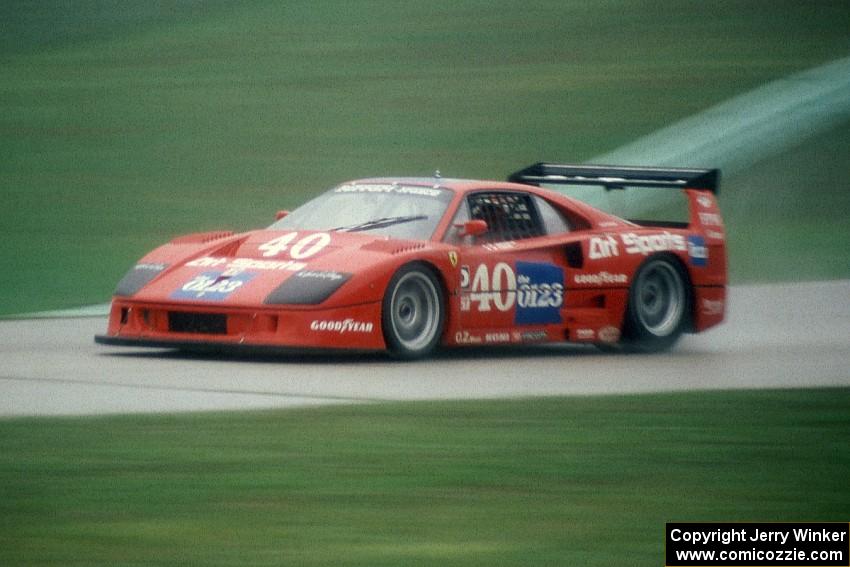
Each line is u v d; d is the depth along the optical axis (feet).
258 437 78.69
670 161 263.70
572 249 128.98
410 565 54.49
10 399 91.56
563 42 345.31
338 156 258.37
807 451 78.33
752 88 316.19
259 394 95.81
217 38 342.23
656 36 353.72
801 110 301.84
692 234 138.00
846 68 333.01
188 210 221.66
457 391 100.37
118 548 55.98
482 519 61.77
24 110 282.36
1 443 75.56
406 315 117.19
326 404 91.35
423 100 296.71
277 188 237.86
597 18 366.63
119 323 116.26
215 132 271.90
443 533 59.26
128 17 361.92
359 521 60.90
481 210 125.49
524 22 360.89
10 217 210.79
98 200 224.53
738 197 251.80
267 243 119.03
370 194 126.62
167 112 284.20
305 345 110.42
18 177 236.22
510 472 71.20
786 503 65.92
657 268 135.23
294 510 62.59
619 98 303.68
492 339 122.52
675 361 124.67
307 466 71.36
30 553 55.16
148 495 64.69
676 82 317.42
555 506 64.34
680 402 95.30
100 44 337.52
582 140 274.57
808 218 245.24
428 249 117.80
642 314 132.87
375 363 115.34
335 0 376.89
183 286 114.52
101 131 269.85
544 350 133.90
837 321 156.76
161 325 114.62
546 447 77.82
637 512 63.57
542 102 298.56
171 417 84.64
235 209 224.12
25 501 63.31
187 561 54.24
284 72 315.17
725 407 93.35
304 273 113.09
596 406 92.68
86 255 189.26
